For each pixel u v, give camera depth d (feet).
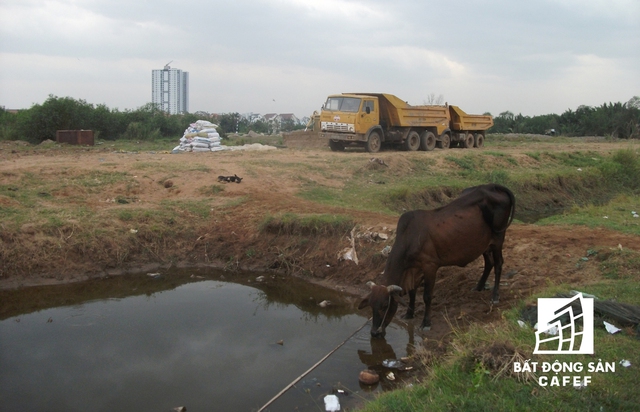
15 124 101.19
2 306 30.14
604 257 28.07
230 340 25.70
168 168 50.75
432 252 24.66
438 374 17.95
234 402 19.92
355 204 45.21
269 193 46.09
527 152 82.89
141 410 19.35
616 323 20.15
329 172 56.54
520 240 32.07
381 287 23.39
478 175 65.67
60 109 98.78
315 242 36.47
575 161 81.00
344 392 20.30
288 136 98.02
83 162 53.26
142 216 38.81
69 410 19.34
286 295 32.24
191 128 73.61
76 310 29.68
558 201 65.00
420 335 25.29
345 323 28.02
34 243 34.30
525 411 15.11
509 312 23.07
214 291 32.94
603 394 15.64
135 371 22.36
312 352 24.39
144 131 111.04
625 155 76.79
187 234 38.63
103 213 38.37
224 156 64.44
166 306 30.37
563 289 24.16
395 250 24.50
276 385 21.22
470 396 16.16
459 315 26.50
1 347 24.72
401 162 64.85
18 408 19.43
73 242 35.12
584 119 170.30
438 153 75.46
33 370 22.40
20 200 39.19
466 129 94.53
